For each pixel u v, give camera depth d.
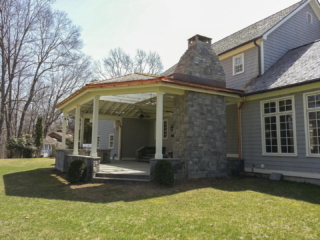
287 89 8.97
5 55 24.58
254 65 12.07
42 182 9.16
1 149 24.80
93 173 8.79
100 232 3.98
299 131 8.64
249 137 10.52
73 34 27.88
